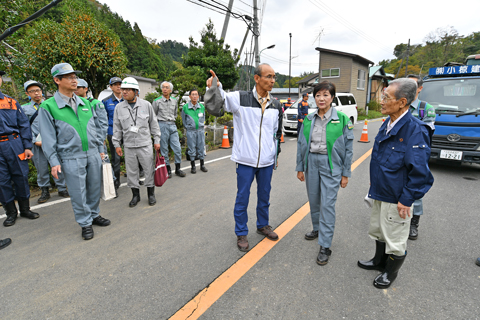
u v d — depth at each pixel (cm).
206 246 281
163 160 393
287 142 967
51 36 660
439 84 589
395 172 203
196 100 546
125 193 450
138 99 382
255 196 430
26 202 351
